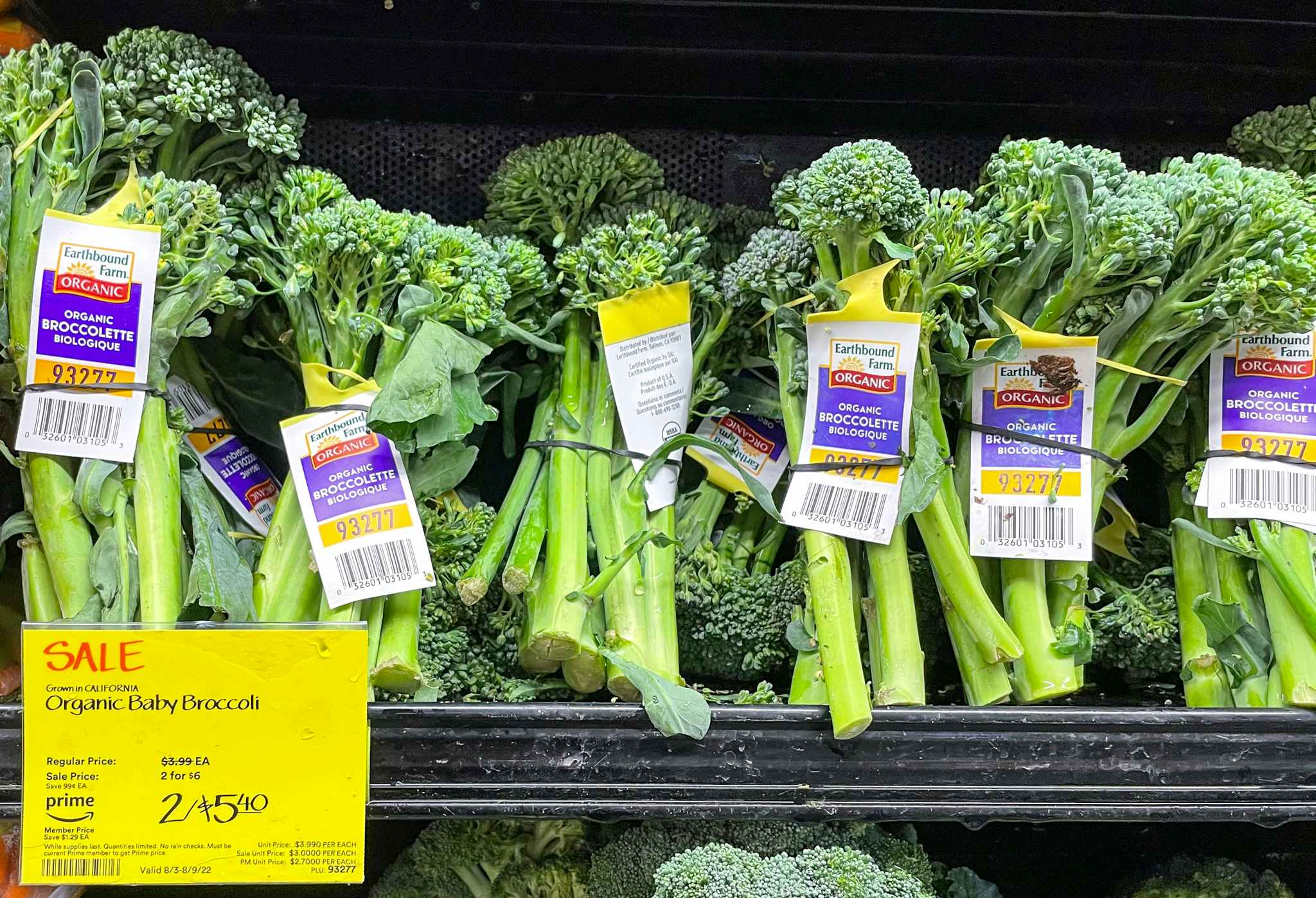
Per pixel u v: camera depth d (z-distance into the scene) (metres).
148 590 1.04
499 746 1.02
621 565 1.14
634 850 1.24
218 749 0.97
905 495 1.11
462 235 1.19
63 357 1.03
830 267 1.15
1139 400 1.32
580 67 1.35
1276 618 1.14
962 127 1.44
